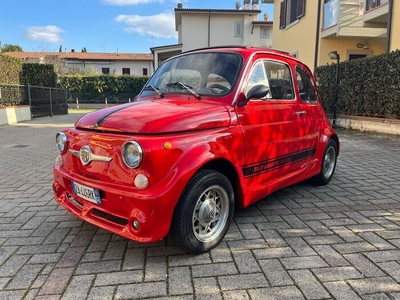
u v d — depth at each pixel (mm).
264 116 3518
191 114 2910
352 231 3404
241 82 3352
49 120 16750
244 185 3297
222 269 2713
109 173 2740
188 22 34219
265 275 2619
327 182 5070
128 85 31484
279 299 2332
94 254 2969
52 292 2428
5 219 3760
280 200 4363
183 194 2723
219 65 3578
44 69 21156
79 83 31109
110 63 47812
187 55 4031
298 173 4188
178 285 2502
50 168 6312
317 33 14961
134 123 2756
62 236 3324
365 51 15031
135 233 2602
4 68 17062
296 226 3537
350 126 11398
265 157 3549
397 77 9234
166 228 2639
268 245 3113
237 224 3594
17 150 8305
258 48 3842
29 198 4492
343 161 6656
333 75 12242
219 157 2934
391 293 2389
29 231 3445
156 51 32500
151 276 2621
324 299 2330
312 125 4441
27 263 2824
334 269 2697
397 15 10836
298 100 4250
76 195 3074
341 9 13180
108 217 3025
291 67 4223
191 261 2844
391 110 9641
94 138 2855
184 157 2688
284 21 18750
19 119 15766
